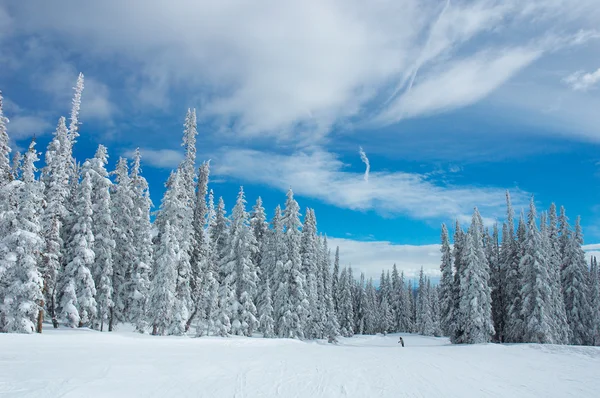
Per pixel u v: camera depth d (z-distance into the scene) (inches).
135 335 1099.9
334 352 990.4
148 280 1354.6
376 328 3897.6
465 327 1584.6
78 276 1154.7
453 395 492.7
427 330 3410.4
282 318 1616.6
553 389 534.9
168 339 1070.4
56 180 1213.7
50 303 1216.2
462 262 1785.2
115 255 1362.0
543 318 1427.2
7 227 1023.0
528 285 1505.9
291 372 624.1
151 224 1448.1
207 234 1748.3
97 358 633.0
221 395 458.3
